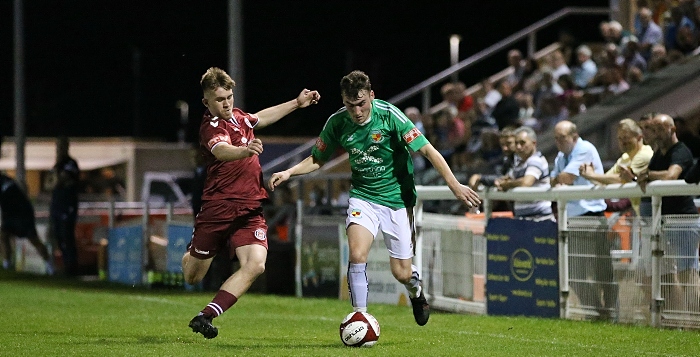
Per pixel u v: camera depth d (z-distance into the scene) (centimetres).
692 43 2773
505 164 1958
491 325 1605
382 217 1304
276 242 2506
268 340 1364
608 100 2752
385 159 1291
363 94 1245
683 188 1498
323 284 2298
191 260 1304
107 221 3497
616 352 1254
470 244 1881
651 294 1552
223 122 1273
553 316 1706
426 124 3341
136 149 4534
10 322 1638
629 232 1586
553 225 1703
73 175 3083
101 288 2667
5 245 3553
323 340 1367
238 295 1255
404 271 1323
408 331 1505
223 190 1278
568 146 1830
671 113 2570
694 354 1253
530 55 3650
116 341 1333
